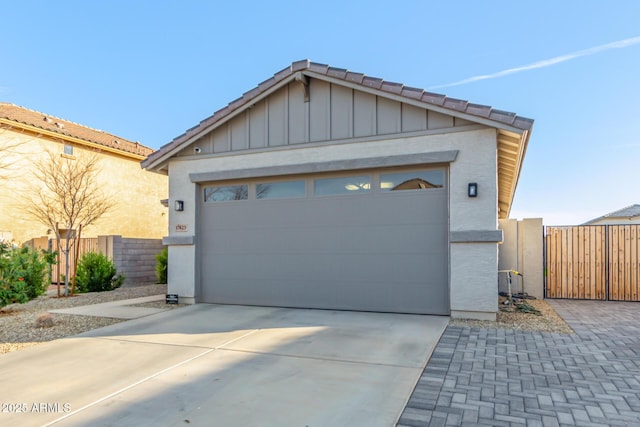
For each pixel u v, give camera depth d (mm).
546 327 6953
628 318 7824
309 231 8820
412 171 8086
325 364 5070
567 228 10742
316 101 8773
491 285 7324
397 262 8094
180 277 9797
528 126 6867
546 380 4480
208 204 9820
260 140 9219
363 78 8094
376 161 8109
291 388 4332
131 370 4969
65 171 14547
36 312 8922
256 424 3553
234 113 9250
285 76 8656
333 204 8648
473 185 7379
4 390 4391
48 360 5402
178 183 9969
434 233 7855
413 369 4844
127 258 14367
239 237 9469
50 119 17812
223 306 9250
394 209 8156
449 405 3863
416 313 7922
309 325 7133
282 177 9125
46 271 11070
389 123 8141
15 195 14586
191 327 7172
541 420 3541
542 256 10664
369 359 5234
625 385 4328
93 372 4918
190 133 9609
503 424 3480
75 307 9531
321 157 8648
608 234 10453
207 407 3906
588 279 10516
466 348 5672
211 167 9648
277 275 9055
